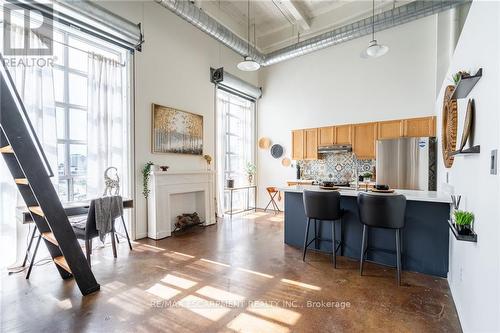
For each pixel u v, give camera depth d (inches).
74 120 134.8
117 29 135.0
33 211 94.6
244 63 157.8
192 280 98.6
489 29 55.9
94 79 136.4
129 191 149.2
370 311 77.6
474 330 59.4
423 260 104.5
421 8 150.7
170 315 75.8
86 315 75.4
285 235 144.3
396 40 196.9
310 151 233.0
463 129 79.1
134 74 152.0
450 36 163.8
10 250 108.7
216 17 209.8
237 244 143.9
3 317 74.0
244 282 97.0
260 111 274.4
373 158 201.5
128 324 71.4
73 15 124.9
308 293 88.7
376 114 206.2
